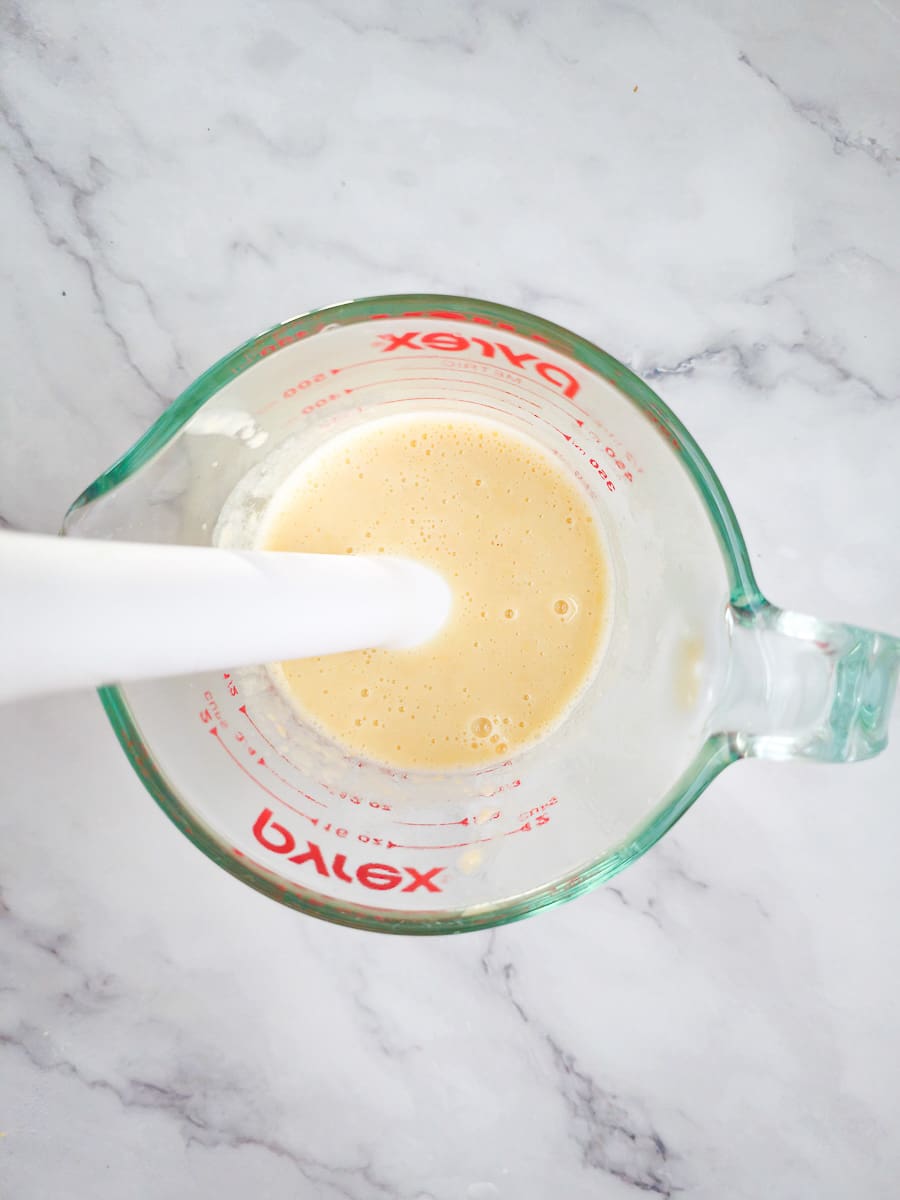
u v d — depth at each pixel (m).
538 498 0.23
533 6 0.27
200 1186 0.27
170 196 0.27
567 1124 0.27
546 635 0.23
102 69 0.27
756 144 0.27
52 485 0.27
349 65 0.27
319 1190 0.27
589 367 0.19
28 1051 0.27
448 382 0.22
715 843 0.27
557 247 0.27
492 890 0.21
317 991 0.27
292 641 0.15
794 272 0.27
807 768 0.27
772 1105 0.27
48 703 0.27
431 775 0.22
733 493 0.27
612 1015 0.27
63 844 0.27
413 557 0.23
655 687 0.21
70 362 0.27
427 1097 0.27
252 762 0.21
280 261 0.27
